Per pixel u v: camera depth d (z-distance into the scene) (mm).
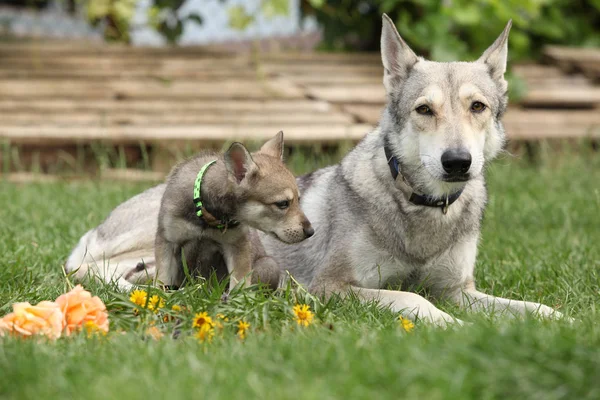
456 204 7312
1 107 15406
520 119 16391
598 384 4289
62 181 13617
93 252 8344
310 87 16516
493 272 8422
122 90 16234
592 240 9805
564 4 19438
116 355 4984
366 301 6891
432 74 7156
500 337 4711
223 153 7566
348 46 19062
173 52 18188
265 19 17781
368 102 16328
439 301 7668
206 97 16172
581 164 14766
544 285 7824
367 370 4512
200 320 5672
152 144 14438
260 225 7098
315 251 7863
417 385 4324
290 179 7180
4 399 4367
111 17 19234
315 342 5156
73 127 14641
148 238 8250
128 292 6832
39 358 4879
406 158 7145
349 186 7648
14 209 11094
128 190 12492
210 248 7309
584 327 5555
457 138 6727
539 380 4359
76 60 17281
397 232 7293
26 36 21469
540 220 11195
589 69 17812
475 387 4340
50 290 6984
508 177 13930
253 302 6145
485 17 17594
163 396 4223
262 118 15367
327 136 14844
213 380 4504
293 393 4188
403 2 17547
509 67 17719
